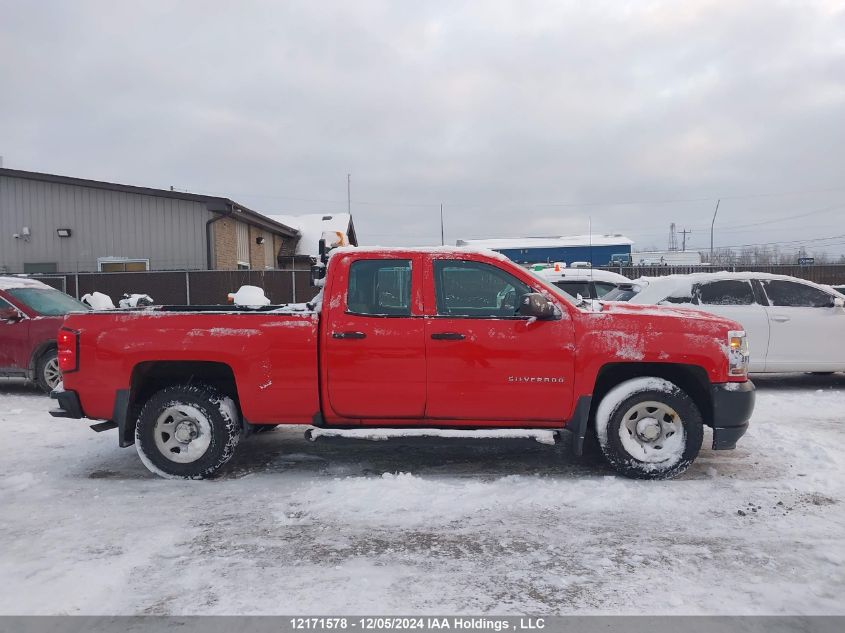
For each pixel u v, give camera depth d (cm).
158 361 525
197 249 2050
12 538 409
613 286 1143
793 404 823
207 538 408
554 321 505
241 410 530
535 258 3859
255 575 357
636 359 501
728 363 507
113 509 461
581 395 504
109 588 342
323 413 519
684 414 505
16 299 925
